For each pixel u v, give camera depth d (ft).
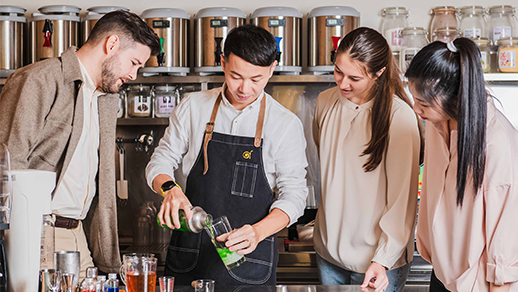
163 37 9.12
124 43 6.09
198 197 5.98
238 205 5.92
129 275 4.11
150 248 9.51
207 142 6.00
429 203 5.29
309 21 9.29
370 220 6.33
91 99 6.26
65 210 6.11
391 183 6.11
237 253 4.88
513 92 9.98
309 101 10.17
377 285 5.67
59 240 6.08
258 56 5.17
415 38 9.22
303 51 10.10
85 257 6.40
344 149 6.51
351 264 6.47
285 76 9.21
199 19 9.21
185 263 5.96
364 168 6.35
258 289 4.87
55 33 9.18
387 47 6.21
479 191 4.67
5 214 3.78
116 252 6.57
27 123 5.44
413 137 6.12
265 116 6.00
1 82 9.27
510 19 9.52
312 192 9.72
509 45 9.10
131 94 9.51
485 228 4.76
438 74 4.45
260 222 5.47
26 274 3.99
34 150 5.73
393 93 6.26
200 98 6.17
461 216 4.89
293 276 8.99
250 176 5.92
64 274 3.95
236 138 5.97
